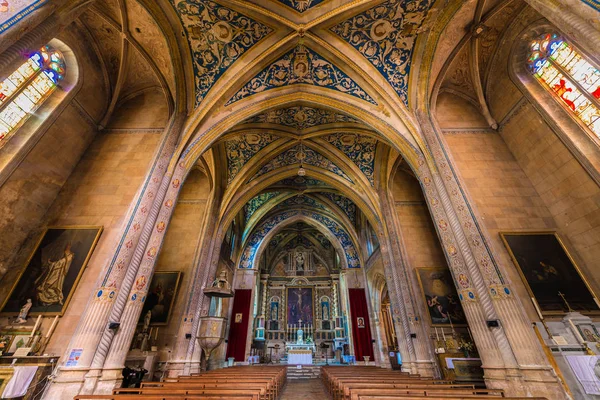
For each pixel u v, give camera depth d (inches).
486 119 367.2
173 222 516.4
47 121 297.9
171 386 209.8
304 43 372.2
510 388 215.0
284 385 462.3
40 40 183.5
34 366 208.5
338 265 955.3
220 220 534.6
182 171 340.5
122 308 255.8
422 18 333.7
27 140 279.9
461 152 343.3
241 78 382.3
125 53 367.6
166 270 469.1
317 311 957.2
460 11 316.5
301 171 579.8
